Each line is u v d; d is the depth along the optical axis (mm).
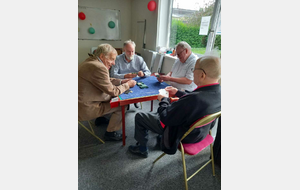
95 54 1512
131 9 4688
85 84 1461
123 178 1394
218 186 1347
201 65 955
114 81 1886
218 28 2053
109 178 1392
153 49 3691
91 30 4422
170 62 2910
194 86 1961
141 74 2113
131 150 1660
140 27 4215
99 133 1994
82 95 1482
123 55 2297
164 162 1574
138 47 4508
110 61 1535
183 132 1036
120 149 1729
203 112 950
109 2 4430
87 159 1585
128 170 1474
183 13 2801
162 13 3244
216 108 973
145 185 1337
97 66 1399
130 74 2135
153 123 1369
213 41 2135
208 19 2230
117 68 2305
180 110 970
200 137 1122
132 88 1725
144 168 1500
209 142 1235
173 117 1005
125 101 1460
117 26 4727
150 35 3730
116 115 1742
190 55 1856
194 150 1126
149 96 1523
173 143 1087
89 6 4254
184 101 960
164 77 1864
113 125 1773
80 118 1579
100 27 4543
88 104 1534
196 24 2514
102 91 1587
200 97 937
